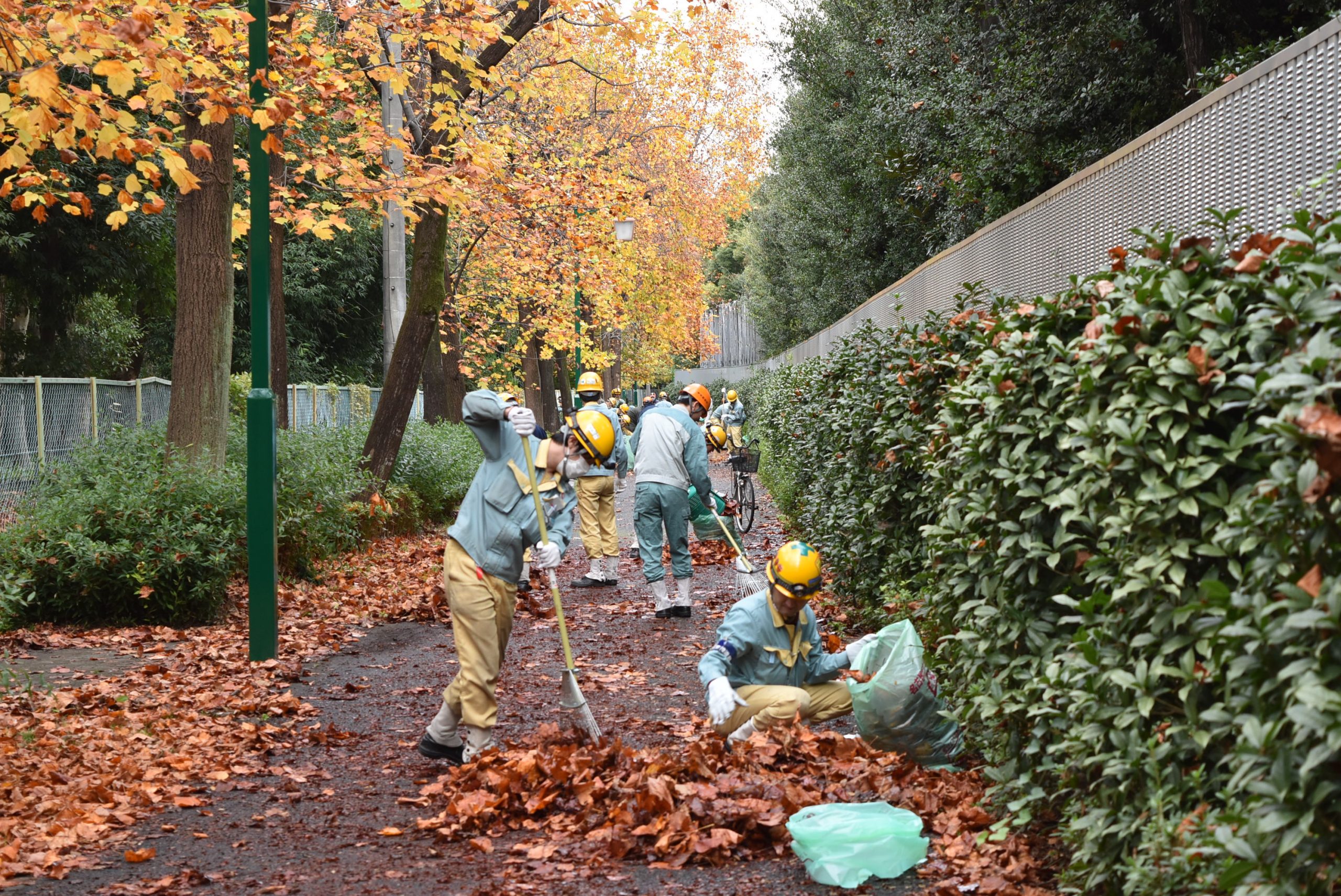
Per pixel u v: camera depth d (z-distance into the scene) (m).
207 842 4.79
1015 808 4.07
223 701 7.13
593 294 27.67
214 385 11.75
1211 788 3.12
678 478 10.27
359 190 12.73
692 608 10.77
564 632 5.90
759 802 4.70
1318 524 2.51
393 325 18.61
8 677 7.33
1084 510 3.81
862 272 27.78
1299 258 2.90
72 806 5.07
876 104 20.00
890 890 4.07
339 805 5.30
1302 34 9.22
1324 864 2.47
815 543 10.85
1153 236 3.70
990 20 15.77
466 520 5.76
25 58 7.92
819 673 5.75
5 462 15.91
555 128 23.92
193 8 8.81
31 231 22.09
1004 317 4.61
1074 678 3.65
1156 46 12.66
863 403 8.40
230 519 10.21
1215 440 3.10
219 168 11.70
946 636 5.00
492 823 4.91
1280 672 2.45
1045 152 13.95
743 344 65.50
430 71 18.00
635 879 4.25
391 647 9.17
